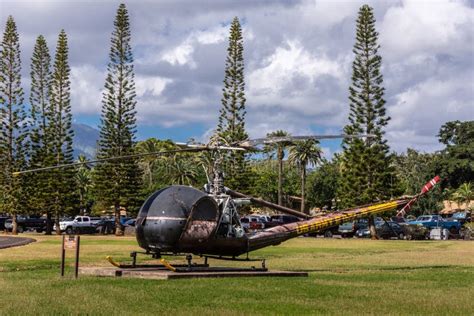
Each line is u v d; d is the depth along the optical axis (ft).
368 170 178.60
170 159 271.49
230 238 48.21
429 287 43.09
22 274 48.62
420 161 318.86
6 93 184.24
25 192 185.68
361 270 56.95
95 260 65.10
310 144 257.14
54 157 186.19
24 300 33.73
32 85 188.55
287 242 125.59
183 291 37.83
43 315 29.48
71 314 29.76
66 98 188.96
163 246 45.55
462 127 279.08
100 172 184.75
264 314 30.63
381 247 107.76
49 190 183.11
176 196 46.03
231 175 189.26
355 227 177.37
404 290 40.86
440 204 275.59
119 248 90.43
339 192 185.26
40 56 189.57
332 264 64.08
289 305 33.42
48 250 83.61
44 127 188.65
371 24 178.29
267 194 275.59
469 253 87.92
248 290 38.86
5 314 29.63
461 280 47.98
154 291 37.65
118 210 182.50
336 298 36.47
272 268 58.03
